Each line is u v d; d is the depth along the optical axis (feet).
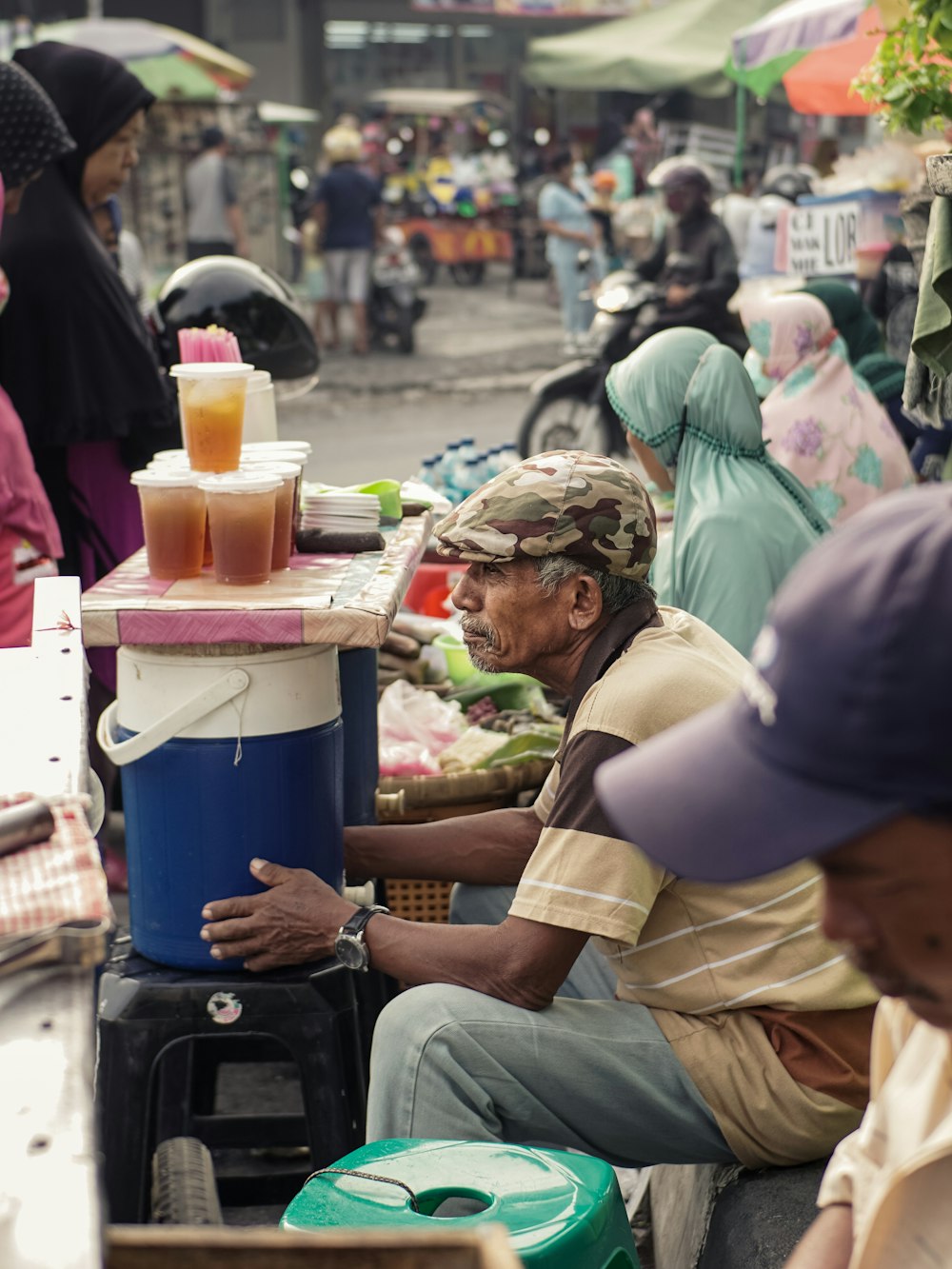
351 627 7.21
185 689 7.40
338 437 36.09
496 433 36.47
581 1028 7.16
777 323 14.83
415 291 51.55
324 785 7.79
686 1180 8.27
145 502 7.88
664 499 12.25
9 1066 3.29
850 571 3.08
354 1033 7.92
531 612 7.39
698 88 50.93
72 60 13.84
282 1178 9.32
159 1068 9.42
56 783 4.43
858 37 25.72
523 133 97.19
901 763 2.99
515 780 9.91
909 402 9.89
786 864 3.14
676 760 3.35
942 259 9.11
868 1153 4.32
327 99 85.76
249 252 57.67
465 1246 3.27
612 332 28.76
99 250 13.46
